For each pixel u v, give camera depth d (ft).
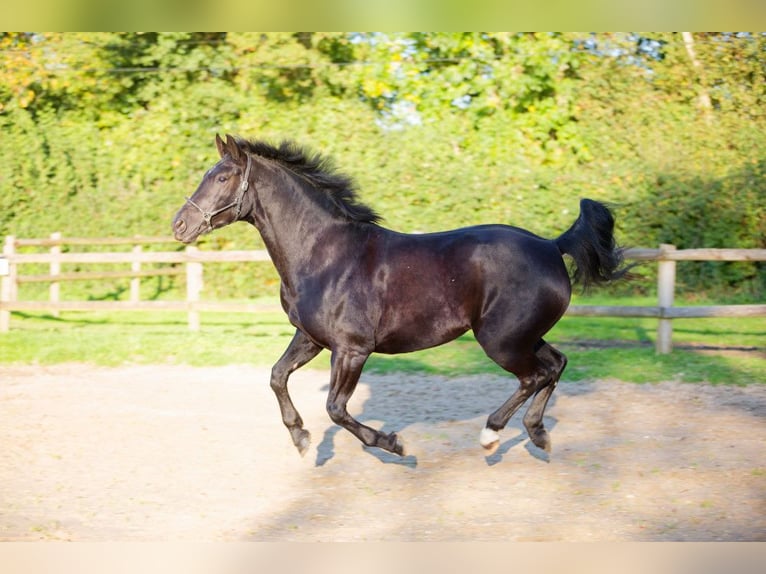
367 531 12.60
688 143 41.34
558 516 13.04
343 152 42.34
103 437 17.79
